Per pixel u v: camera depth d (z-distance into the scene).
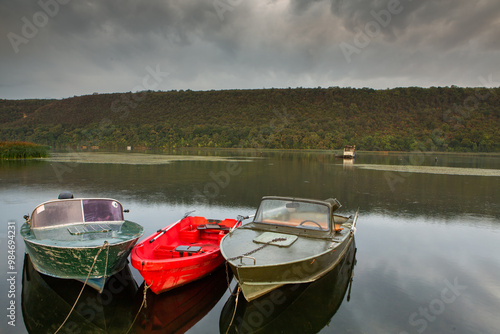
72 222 7.64
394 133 110.19
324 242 6.80
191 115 143.62
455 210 14.96
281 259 5.90
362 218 13.32
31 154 44.00
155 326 5.65
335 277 7.64
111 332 5.45
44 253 6.44
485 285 7.29
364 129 117.19
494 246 9.92
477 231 11.56
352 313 6.11
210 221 9.51
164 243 7.85
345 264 8.41
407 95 148.25
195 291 6.93
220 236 8.34
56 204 7.69
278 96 153.75
